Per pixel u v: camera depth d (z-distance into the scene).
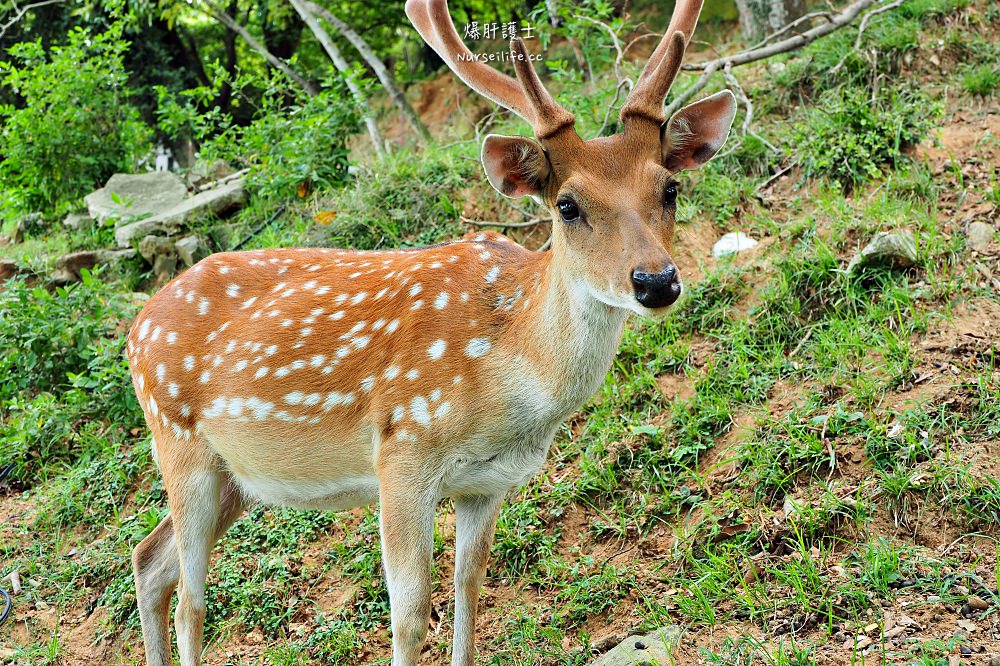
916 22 14.21
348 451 7.32
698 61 18.23
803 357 9.77
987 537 7.37
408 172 13.95
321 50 33.81
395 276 7.39
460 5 25.61
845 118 12.29
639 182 6.23
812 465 8.41
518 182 6.64
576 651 7.60
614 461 9.34
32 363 12.19
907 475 7.91
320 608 8.82
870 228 10.70
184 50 34.84
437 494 6.95
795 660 6.58
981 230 10.49
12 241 19.56
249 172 15.72
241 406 7.53
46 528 10.47
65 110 19.44
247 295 7.96
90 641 9.10
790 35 16.22
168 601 8.08
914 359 9.03
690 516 8.61
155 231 15.62
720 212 11.88
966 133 12.34
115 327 13.13
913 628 6.71
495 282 6.98
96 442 11.31
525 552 8.84
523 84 6.38
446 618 8.45
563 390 6.64
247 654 8.56
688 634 7.24
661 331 10.61
